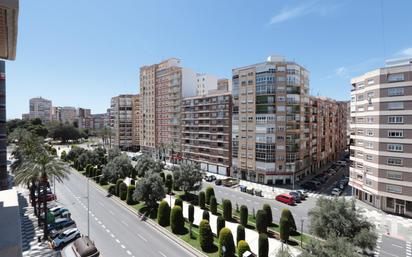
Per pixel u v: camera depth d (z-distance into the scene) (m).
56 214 40.12
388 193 42.31
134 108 132.12
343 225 24.50
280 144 62.84
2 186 46.81
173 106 95.69
